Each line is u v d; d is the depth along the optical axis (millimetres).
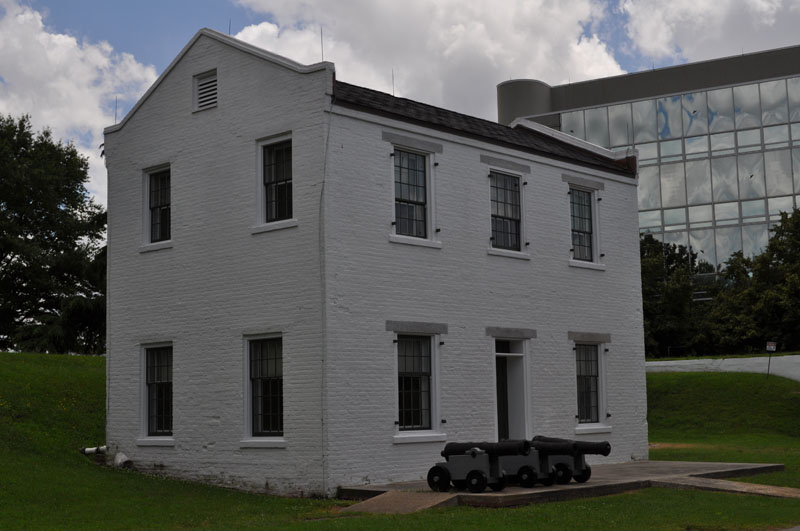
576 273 24531
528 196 23469
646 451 25828
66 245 56156
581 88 64312
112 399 22266
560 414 23406
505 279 22484
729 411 38500
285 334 19062
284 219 19656
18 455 20375
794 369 40719
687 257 58594
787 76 57719
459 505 16141
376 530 13172
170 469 20844
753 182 57781
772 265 48406
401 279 20000
